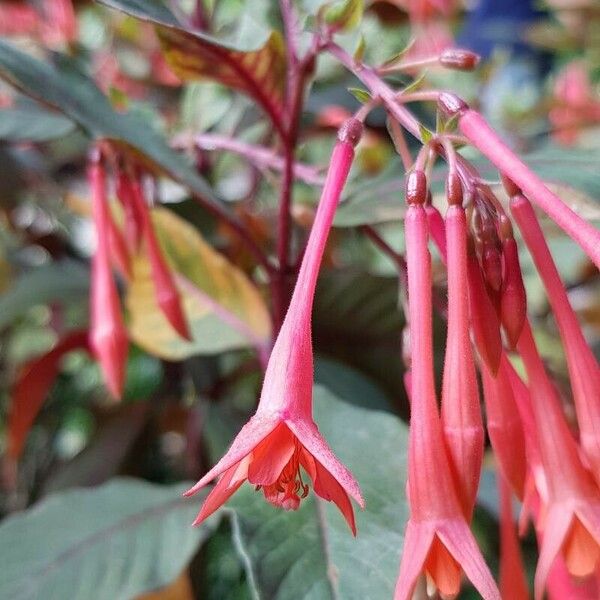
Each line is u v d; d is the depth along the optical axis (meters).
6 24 0.28
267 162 0.20
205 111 0.25
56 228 0.31
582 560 0.11
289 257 0.19
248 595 0.23
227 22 0.24
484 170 0.16
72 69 0.18
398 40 0.31
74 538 0.18
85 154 0.30
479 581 0.09
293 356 0.10
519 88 0.42
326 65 0.24
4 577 0.17
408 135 0.23
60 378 0.34
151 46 0.30
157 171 0.18
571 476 0.11
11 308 0.26
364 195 0.17
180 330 0.18
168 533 0.18
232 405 0.25
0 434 0.32
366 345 0.23
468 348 0.11
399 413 0.22
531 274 0.26
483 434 0.10
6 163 0.28
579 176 0.15
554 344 0.23
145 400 0.28
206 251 0.21
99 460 0.26
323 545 0.14
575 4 0.38
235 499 0.14
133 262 0.20
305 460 0.10
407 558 0.10
